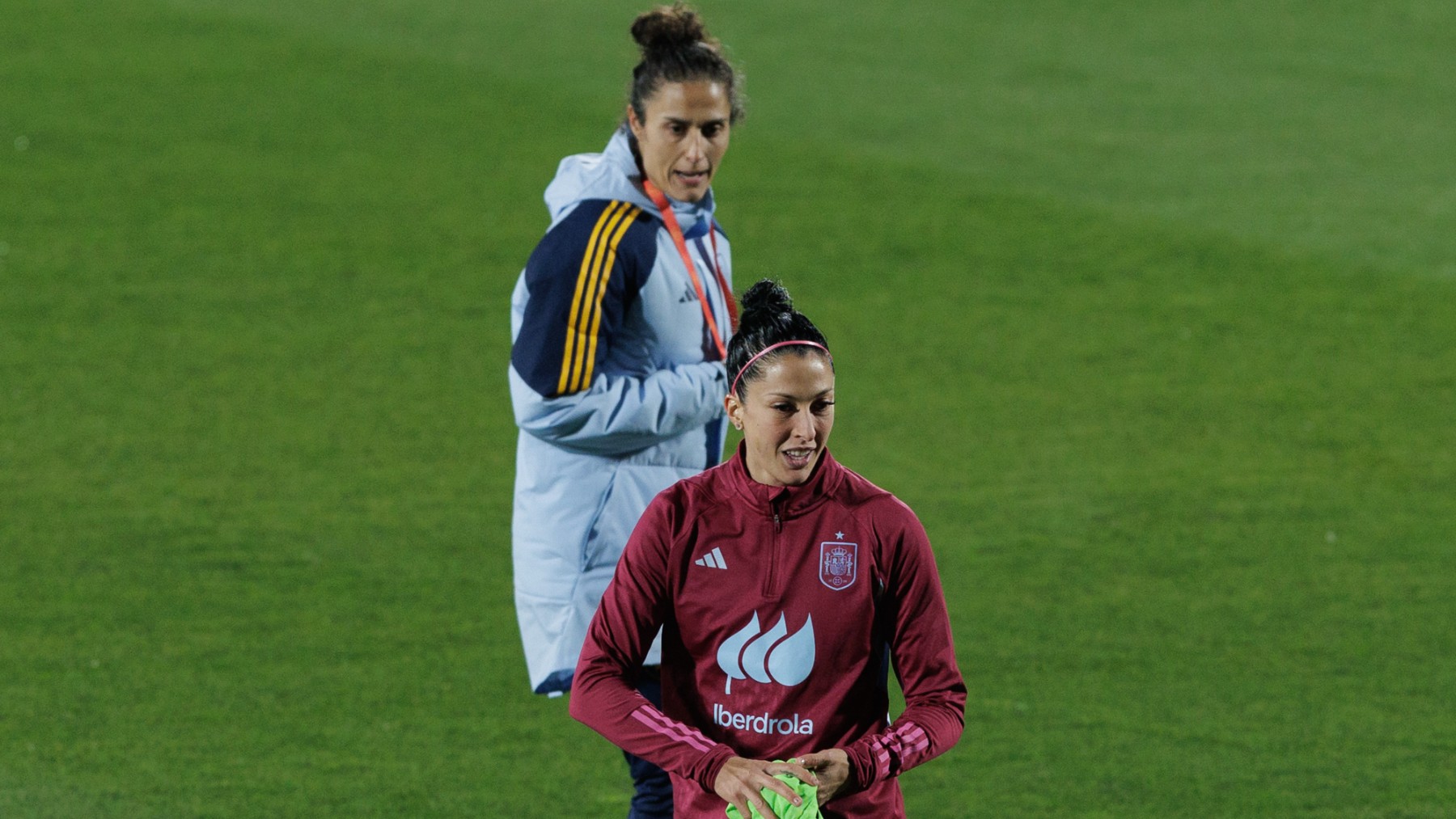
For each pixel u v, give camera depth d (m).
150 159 40.91
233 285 33.44
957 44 51.03
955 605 21.12
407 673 19.34
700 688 10.96
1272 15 53.50
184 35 51.59
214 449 26.12
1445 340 30.83
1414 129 43.59
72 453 25.83
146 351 30.16
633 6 55.09
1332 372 29.44
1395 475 25.28
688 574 10.80
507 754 17.50
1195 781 16.92
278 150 41.81
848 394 28.48
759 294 10.78
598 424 13.38
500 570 22.23
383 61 49.34
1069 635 20.33
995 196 38.81
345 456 25.97
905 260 35.03
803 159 41.16
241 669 19.33
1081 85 47.28
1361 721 18.20
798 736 10.81
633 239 13.44
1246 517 23.81
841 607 10.65
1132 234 36.47
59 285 33.16
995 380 29.08
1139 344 30.75
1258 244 35.81
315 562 22.34
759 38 51.44
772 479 10.59
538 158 41.62
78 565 22.08
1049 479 25.12
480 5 55.19
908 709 10.82
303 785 16.69
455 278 34.06
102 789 16.53
